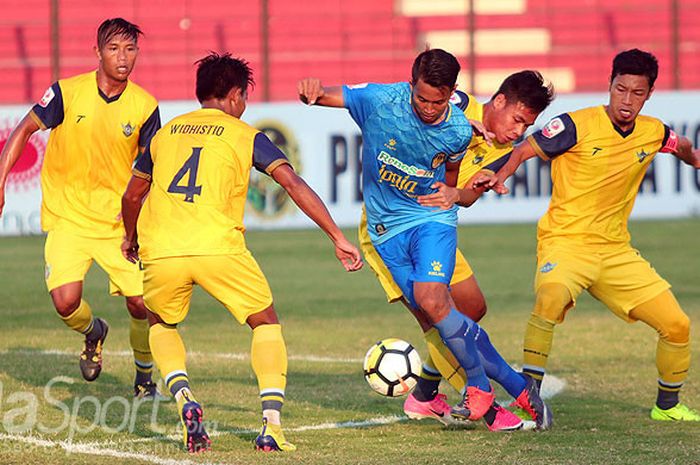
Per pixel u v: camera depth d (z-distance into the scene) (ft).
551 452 67.92
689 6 314.35
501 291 164.86
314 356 112.47
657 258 198.29
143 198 73.36
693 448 69.26
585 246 81.46
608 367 105.91
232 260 67.72
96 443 69.87
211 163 68.18
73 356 109.70
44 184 90.33
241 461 64.18
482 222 255.50
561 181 82.33
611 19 320.29
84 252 88.58
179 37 314.35
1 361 105.70
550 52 312.91
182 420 67.31
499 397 90.89
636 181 82.43
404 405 81.05
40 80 300.81
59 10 313.73
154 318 70.54
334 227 68.69
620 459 65.62
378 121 72.33
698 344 118.83
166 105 243.40
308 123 245.65
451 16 322.34
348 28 319.27
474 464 64.18
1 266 193.06
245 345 119.75
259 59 313.53
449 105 72.28
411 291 76.02
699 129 252.62
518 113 77.82
